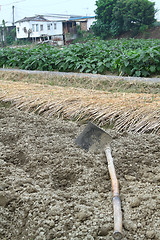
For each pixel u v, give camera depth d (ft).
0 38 116.16
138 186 8.25
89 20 117.60
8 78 25.59
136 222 6.93
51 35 106.52
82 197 7.87
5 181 8.68
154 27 81.00
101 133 10.21
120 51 28.45
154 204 7.41
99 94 16.67
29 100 16.19
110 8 83.35
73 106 14.71
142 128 12.24
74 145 11.04
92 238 6.54
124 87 19.45
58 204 7.55
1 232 7.00
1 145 11.34
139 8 77.30
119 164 9.50
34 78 24.52
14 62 32.71
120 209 6.98
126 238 6.55
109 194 7.99
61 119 14.06
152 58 23.03
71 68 28.09
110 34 87.76
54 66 29.78
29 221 7.14
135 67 23.31
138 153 10.09
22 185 8.48
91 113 13.93
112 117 13.16
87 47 29.68
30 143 11.34
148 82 19.33
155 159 9.70
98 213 7.23
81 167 9.39
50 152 10.53
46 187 8.42
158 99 14.84
